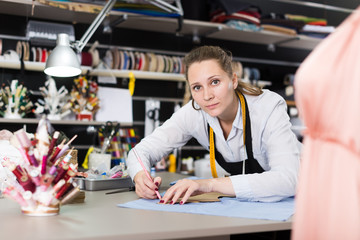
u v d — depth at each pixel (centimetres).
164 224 101
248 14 384
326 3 468
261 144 157
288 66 452
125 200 141
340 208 68
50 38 328
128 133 348
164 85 400
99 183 166
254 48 437
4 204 130
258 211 119
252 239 151
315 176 71
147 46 395
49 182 111
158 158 179
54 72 232
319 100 70
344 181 67
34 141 115
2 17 342
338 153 68
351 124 67
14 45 345
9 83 338
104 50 377
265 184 134
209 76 139
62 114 326
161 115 398
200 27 375
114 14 332
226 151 166
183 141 181
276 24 399
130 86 359
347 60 68
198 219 108
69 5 314
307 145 74
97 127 357
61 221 105
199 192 135
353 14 70
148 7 338
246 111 155
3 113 313
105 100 349
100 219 108
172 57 382
